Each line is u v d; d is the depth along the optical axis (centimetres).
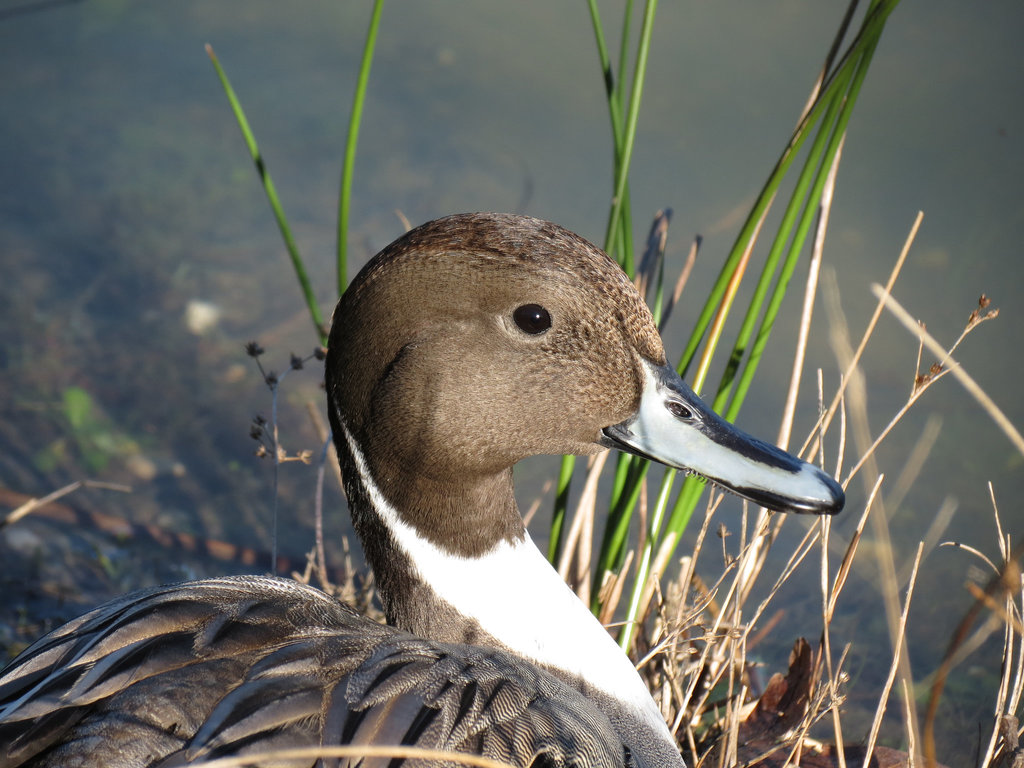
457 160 830
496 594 309
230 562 550
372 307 288
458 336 286
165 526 568
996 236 706
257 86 921
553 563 404
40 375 656
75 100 905
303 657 261
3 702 267
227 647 261
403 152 838
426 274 283
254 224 790
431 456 295
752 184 778
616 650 318
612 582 388
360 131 859
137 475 601
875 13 325
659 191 773
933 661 478
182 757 235
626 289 290
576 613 316
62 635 288
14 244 753
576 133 855
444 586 308
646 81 863
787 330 675
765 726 371
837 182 751
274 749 238
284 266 759
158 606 271
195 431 636
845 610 509
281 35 999
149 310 716
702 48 898
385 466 302
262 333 709
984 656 478
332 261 762
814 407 628
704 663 378
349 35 989
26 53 965
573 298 283
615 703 309
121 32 997
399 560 311
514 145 842
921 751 356
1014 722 325
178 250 764
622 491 388
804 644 375
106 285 731
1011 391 616
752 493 286
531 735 262
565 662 308
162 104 906
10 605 493
